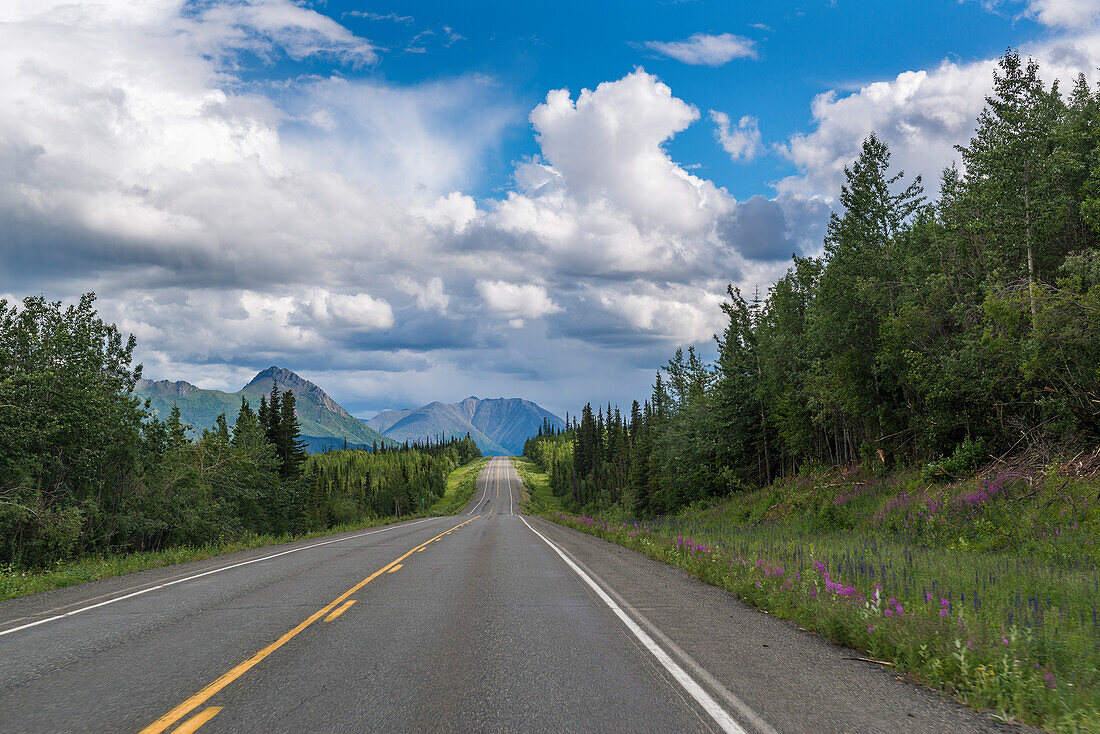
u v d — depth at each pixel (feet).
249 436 191.93
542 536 84.43
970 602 25.45
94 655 21.40
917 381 84.38
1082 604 26.96
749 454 151.33
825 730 13.71
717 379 152.87
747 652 20.74
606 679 17.53
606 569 44.57
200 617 28.19
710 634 23.47
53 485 92.32
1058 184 73.56
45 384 86.99
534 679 17.54
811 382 112.98
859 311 97.30
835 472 111.96
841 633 22.34
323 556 57.82
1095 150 70.74
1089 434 59.88
